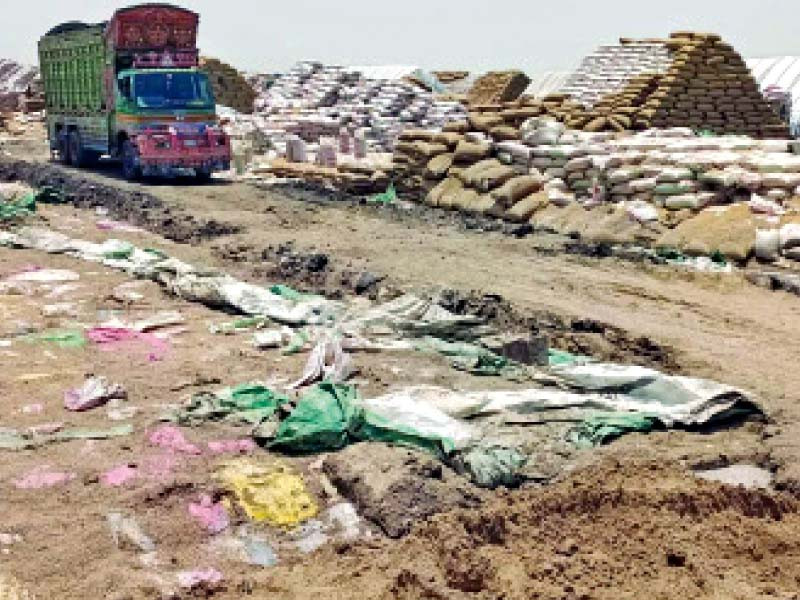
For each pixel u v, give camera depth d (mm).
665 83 20719
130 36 22109
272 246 14883
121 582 5402
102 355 9406
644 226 15281
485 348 9672
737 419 8148
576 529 6047
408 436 7285
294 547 6000
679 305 11891
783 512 6391
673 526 6051
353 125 26766
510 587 5336
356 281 12648
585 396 8336
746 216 14344
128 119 22078
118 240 15438
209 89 22578
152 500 6328
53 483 6547
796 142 16203
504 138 18797
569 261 14203
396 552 5797
